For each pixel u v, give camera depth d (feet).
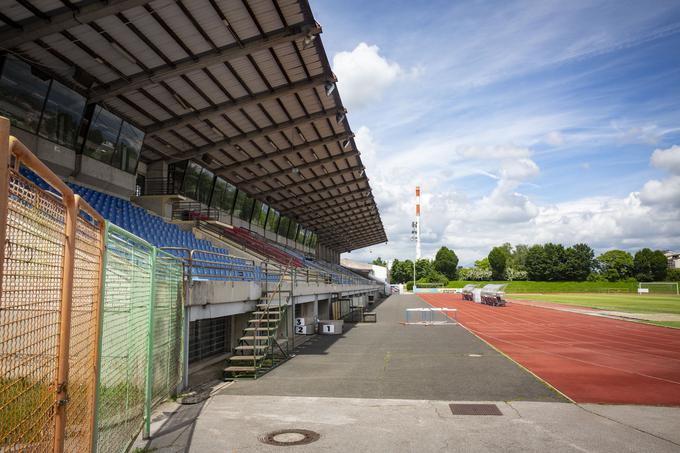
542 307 157.58
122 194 69.72
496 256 407.85
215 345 48.60
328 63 61.67
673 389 36.45
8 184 7.00
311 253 204.13
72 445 12.64
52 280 10.02
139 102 61.98
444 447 22.67
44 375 9.64
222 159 93.04
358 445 22.99
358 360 51.19
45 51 47.32
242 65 58.13
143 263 23.17
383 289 286.66
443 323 99.86
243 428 25.84
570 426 26.27
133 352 21.56
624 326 91.56
